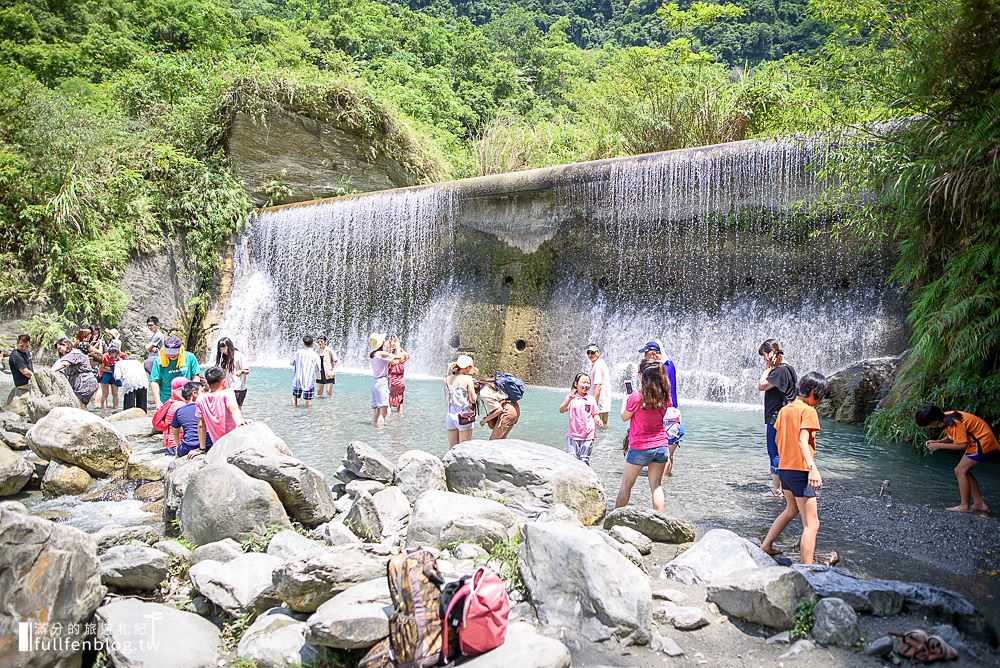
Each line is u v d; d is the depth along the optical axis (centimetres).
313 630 395
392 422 1124
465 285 1803
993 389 812
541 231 1694
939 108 921
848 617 413
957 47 836
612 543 529
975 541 578
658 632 431
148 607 452
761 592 431
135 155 2053
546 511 616
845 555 548
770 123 1569
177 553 557
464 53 5025
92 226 1833
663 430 636
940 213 937
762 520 643
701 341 1461
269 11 4769
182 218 2070
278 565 465
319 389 1400
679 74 1900
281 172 2277
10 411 1139
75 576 421
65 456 799
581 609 436
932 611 430
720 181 1433
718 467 846
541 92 5181
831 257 1321
